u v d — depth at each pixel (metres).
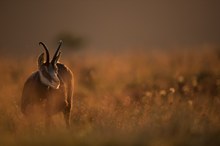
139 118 53.22
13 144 43.12
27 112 52.66
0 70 95.00
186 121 49.03
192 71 89.50
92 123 51.50
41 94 51.84
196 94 70.88
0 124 51.19
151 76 88.75
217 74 84.88
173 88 71.25
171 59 104.12
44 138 44.31
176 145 42.53
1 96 69.19
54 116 57.09
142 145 41.84
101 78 88.69
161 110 55.53
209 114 56.28
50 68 51.75
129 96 72.44
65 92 53.81
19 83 82.88
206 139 43.62
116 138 42.97
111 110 57.19
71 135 45.03
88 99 68.88
